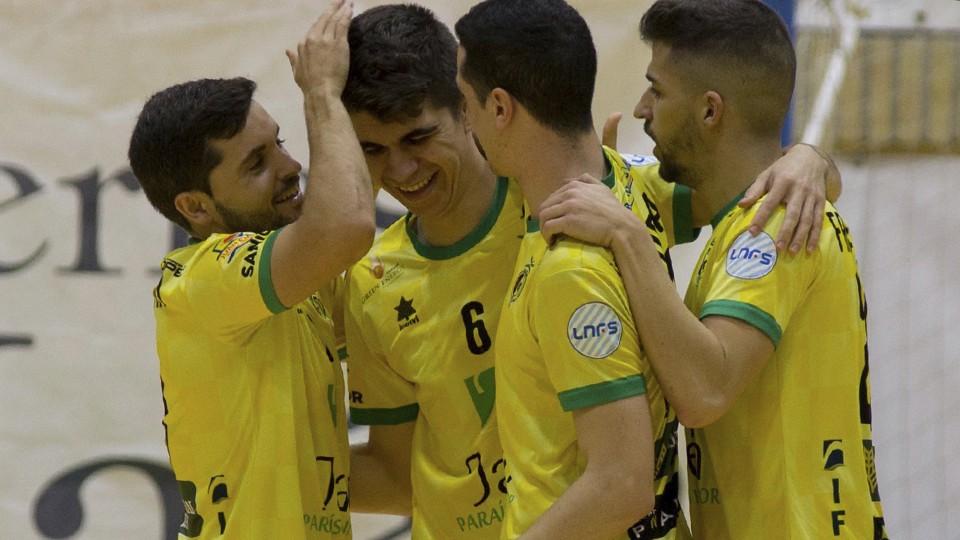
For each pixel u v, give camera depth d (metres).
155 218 13.10
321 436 8.15
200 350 7.90
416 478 8.54
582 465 6.84
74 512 13.02
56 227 13.02
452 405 8.33
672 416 7.23
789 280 6.90
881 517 7.55
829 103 14.23
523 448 6.93
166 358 8.00
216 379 7.89
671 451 7.24
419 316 8.42
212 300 7.64
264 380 7.88
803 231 6.97
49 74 13.02
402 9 8.07
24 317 12.99
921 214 17.95
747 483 7.16
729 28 7.21
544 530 6.47
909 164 18.02
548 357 6.59
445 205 8.19
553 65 6.78
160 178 8.07
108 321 13.09
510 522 6.96
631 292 6.50
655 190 8.45
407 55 7.71
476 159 8.27
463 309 8.30
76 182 13.03
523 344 6.86
